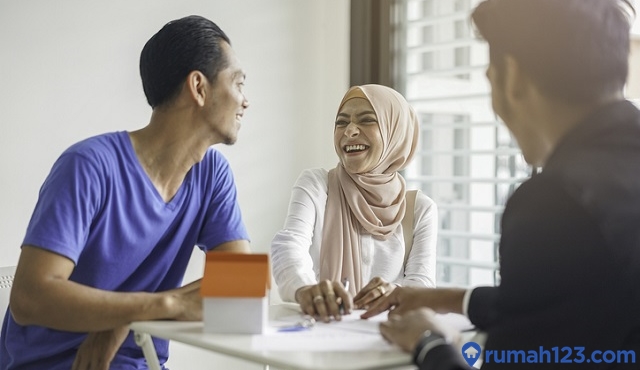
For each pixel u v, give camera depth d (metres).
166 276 1.80
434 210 2.20
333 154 2.93
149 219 1.69
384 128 2.14
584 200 1.08
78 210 1.56
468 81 2.67
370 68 2.82
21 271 1.51
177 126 1.68
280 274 1.88
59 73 2.35
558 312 1.09
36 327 1.67
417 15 2.81
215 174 1.83
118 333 1.55
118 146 1.66
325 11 2.93
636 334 1.10
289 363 1.13
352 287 2.07
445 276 2.78
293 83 2.87
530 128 1.19
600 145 1.11
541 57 1.14
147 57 1.70
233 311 1.34
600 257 1.07
